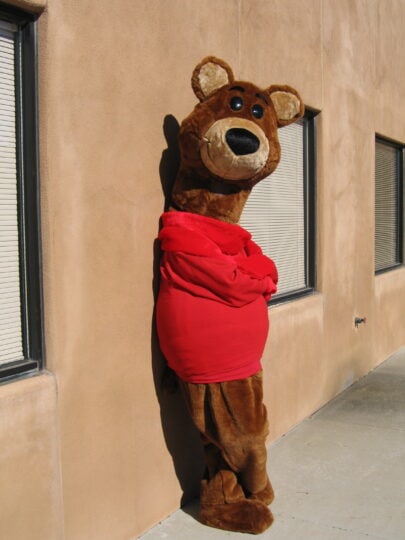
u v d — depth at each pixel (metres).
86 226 3.37
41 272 3.19
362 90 7.08
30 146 3.15
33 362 3.19
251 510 3.84
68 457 3.30
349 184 6.78
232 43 4.61
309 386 5.97
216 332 3.63
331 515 4.10
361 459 5.01
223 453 3.77
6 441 2.96
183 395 3.83
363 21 7.08
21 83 3.12
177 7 3.99
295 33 5.53
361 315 7.27
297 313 5.66
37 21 3.11
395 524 3.99
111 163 3.52
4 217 3.10
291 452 5.15
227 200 3.83
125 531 3.70
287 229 5.80
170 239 3.66
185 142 3.71
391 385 7.03
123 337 3.64
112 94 3.51
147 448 3.86
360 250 7.18
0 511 2.94
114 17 3.50
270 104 3.83
